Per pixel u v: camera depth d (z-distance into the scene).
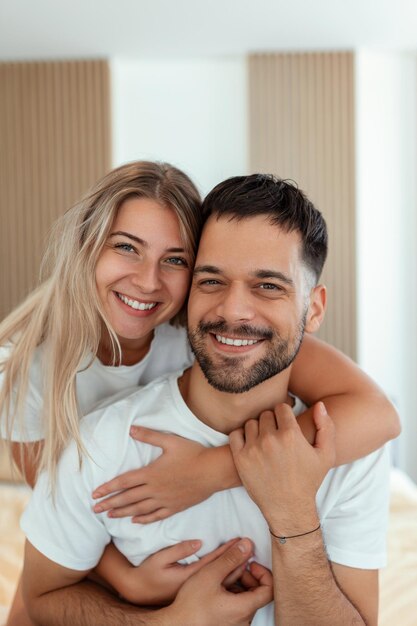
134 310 1.18
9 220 3.60
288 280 0.93
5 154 3.58
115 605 1.00
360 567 1.02
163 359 1.40
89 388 1.29
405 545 1.90
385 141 3.58
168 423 1.04
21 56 3.47
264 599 0.98
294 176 3.49
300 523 0.92
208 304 0.95
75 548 1.01
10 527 1.98
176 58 3.53
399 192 3.59
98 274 1.15
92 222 1.15
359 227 3.59
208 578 0.97
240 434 0.97
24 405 1.23
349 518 1.03
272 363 0.94
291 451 0.92
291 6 2.84
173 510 0.99
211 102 3.57
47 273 1.34
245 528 1.02
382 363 3.64
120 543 1.05
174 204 1.12
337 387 1.10
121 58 3.52
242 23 3.05
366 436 1.01
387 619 1.50
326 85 3.46
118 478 0.98
